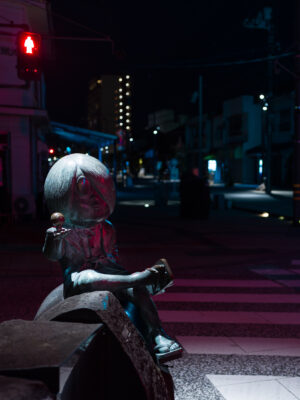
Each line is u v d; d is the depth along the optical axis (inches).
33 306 250.5
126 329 70.1
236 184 2218.3
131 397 69.3
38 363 51.8
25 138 699.4
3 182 692.7
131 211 840.3
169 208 908.0
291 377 163.3
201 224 646.5
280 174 1996.8
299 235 538.9
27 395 48.0
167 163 3344.0
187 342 199.3
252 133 2266.2
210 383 157.9
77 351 58.1
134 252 420.8
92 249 86.4
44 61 912.9
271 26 1142.3
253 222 672.4
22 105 695.1
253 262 382.6
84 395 68.5
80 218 84.4
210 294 282.4
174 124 4104.3
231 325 223.3
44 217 697.6
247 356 183.2
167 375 86.8
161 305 258.4
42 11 683.4
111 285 79.6
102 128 6195.9
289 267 365.7
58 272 339.9
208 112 2883.9
